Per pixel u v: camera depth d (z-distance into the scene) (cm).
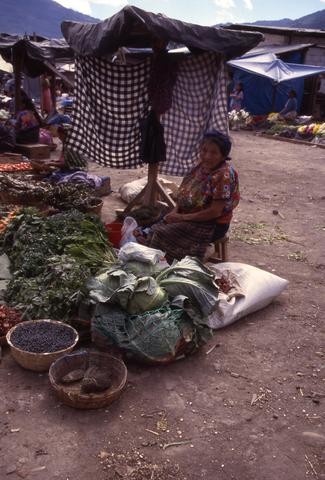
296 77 1911
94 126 634
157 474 273
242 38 569
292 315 461
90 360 346
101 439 295
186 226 474
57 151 1212
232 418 321
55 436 294
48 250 446
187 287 383
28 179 690
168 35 520
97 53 549
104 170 1031
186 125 648
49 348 350
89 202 618
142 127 614
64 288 391
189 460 284
